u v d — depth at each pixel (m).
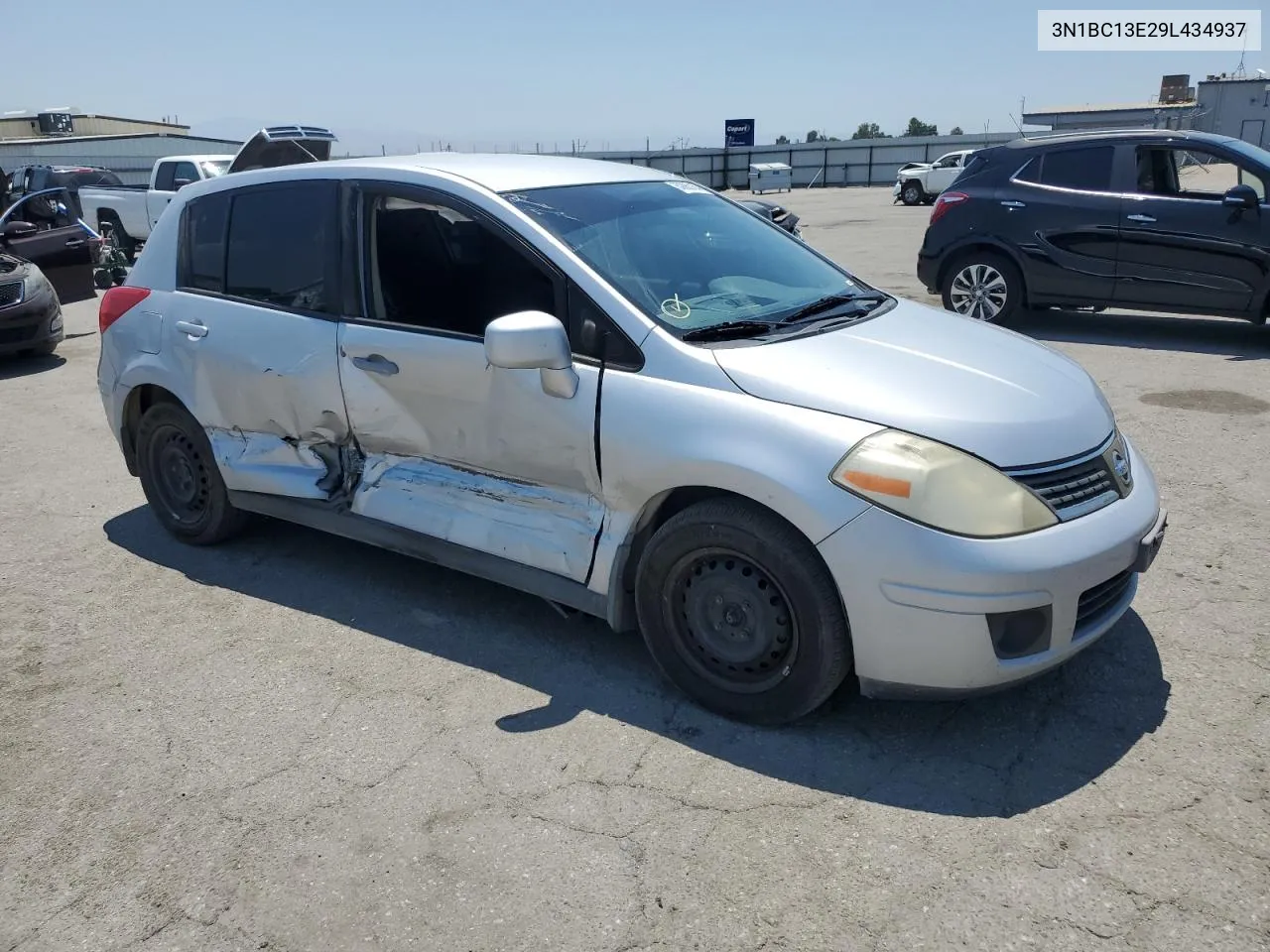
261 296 4.20
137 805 2.89
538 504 3.48
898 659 2.80
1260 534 4.40
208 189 4.46
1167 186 8.18
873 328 3.47
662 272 3.51
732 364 3.06
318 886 2.54
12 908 2.51
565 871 2.54
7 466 6.25
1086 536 2.83
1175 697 3.18
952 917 2.33
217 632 3.93
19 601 4.28
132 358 4.66
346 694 3.44
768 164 49.22
